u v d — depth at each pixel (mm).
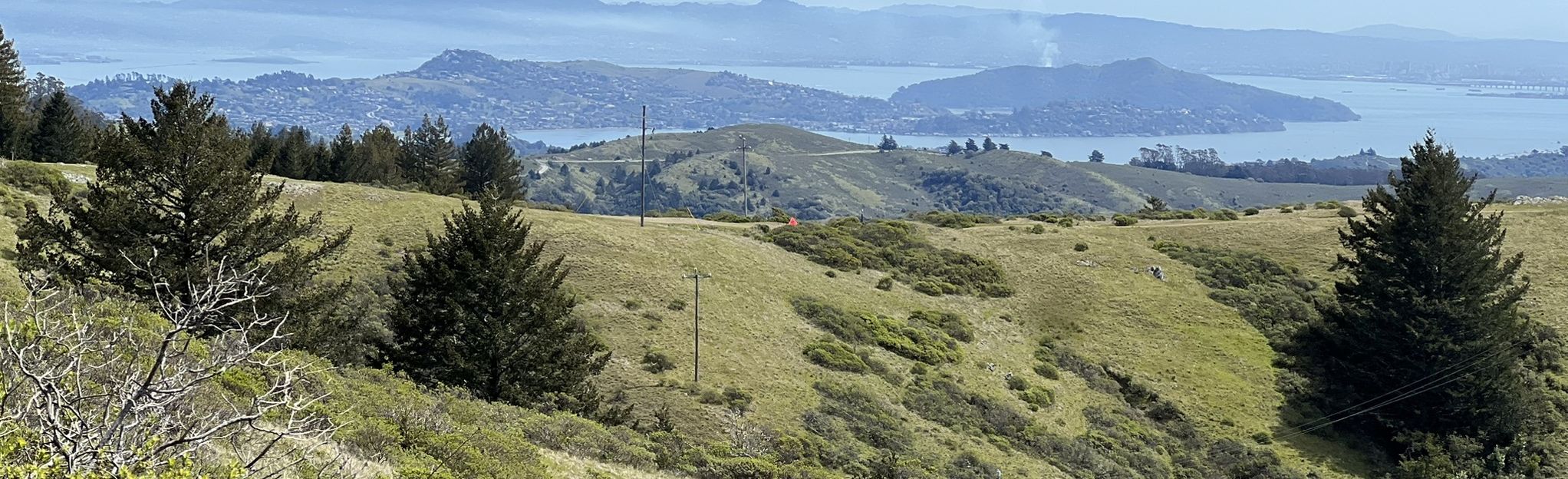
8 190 51625
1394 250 56906
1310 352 59219
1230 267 74500
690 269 60750
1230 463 47656
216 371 9820
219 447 13742
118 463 8711
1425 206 55812
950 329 60125
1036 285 70250
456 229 36656
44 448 8781
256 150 87062
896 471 36344
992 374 54344
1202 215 96312
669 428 37344
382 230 62094
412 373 33969
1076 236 81562
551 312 35812
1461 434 51031
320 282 48531
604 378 43094
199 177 30469
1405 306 55000
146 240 30203
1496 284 56500
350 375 26344
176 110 31875
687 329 50625
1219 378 56938
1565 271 71500
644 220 80000
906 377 51375
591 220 72625
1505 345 52969
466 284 34719
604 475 23250
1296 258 78250
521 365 34875
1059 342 60844
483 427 24391
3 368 9430
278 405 10422
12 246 39094
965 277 70250
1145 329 63469
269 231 32562
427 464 18438
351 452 17406
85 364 11023
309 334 31641
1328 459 49312
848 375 49406
